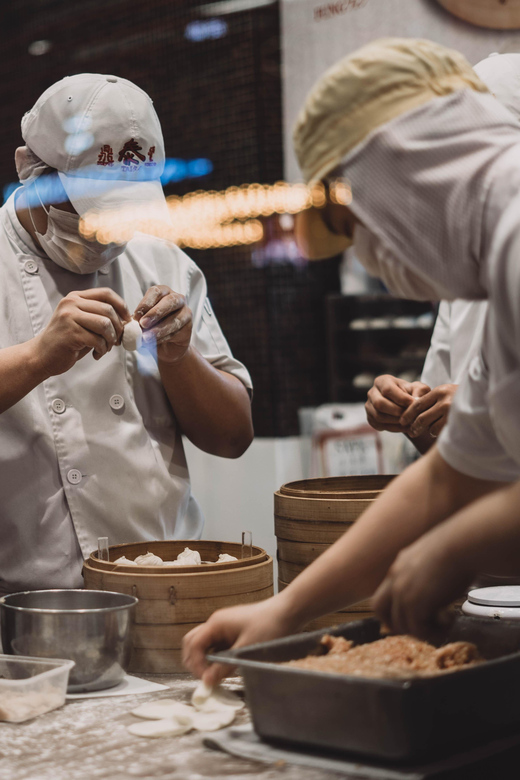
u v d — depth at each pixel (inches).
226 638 42.9
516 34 110.0
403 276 37.4
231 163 154.9
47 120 59.4
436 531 35.6
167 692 47.2
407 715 34.4
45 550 63.2
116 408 66.3
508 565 34.6
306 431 159.0
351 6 129.8
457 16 114.0
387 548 40.4
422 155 34.2
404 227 34.8
